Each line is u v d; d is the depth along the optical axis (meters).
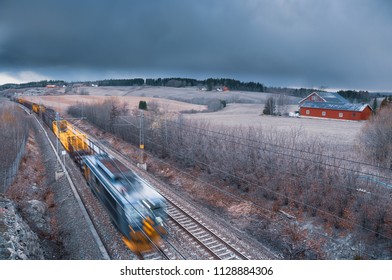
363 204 20.56
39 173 37.47
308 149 26.92
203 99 141.00
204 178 32.72
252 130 35.44
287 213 23.59
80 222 22.66
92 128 67.56
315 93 78.44
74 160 37.22
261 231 22.62
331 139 38.12
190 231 21.27
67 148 42.66
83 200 26.22
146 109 68.38
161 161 40.34
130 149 48.25
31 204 25.38
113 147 51.16
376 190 20.77
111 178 21.83
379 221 19.31
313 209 22.62
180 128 40.97
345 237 19.92
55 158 41.22
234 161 30.59
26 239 18.67
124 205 18.47
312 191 23.62
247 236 22.05
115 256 18.23
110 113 59.94
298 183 25.55
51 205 27.62
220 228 21.97
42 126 66.56
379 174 22.94
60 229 23.34
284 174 26.83
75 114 82.62
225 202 27.70
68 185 29.97
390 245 18.33
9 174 30.41
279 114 77.00
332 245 19.83
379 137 29.27
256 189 27.64
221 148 33.66
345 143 35.72
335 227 20.89
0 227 18.03
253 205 25.86
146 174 35.25
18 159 35.44
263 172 28.72
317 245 20.22
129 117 52.53
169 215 23.14
